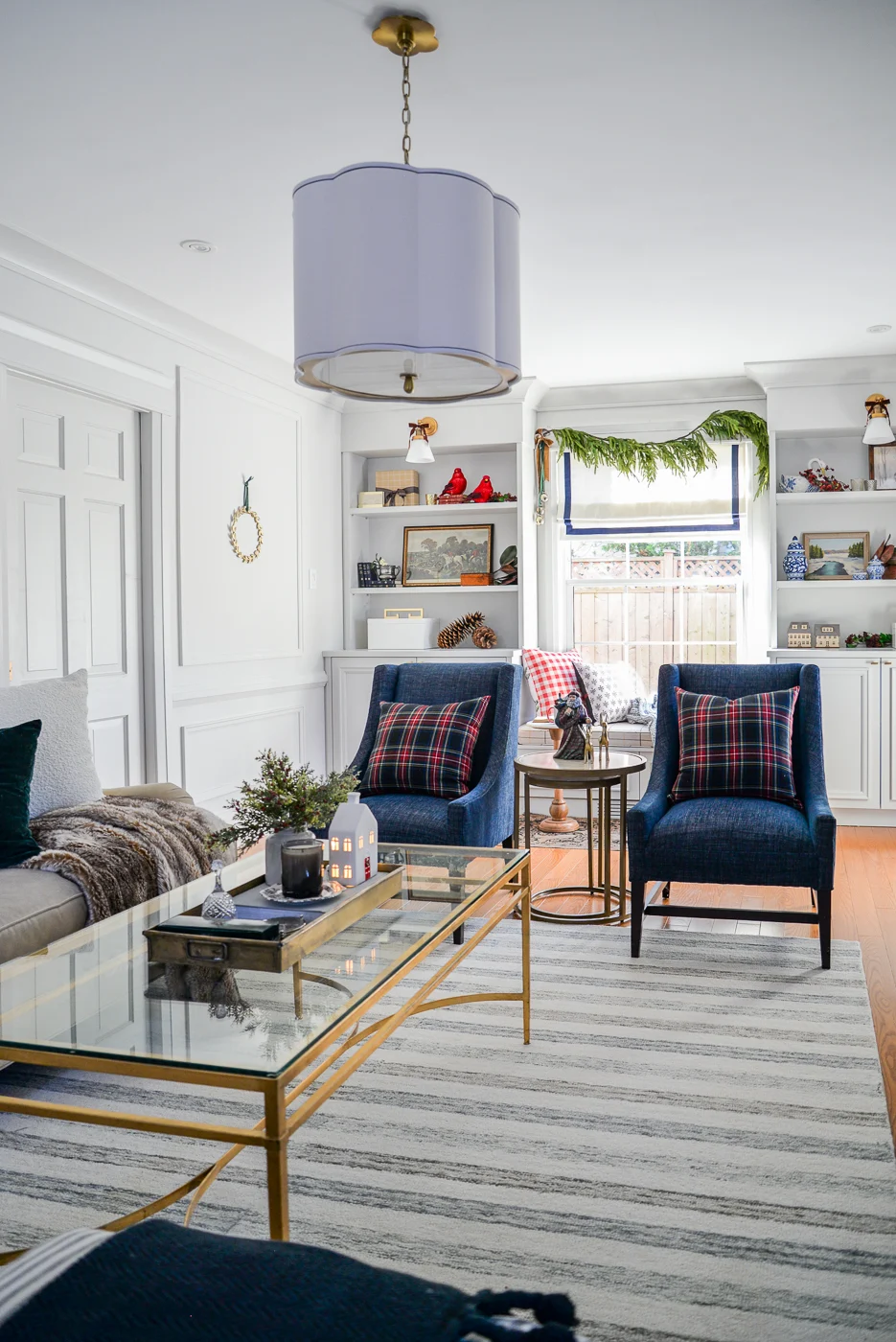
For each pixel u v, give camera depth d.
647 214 3.83
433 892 2.55
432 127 3.12
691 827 3.50
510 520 6.81
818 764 3.86
